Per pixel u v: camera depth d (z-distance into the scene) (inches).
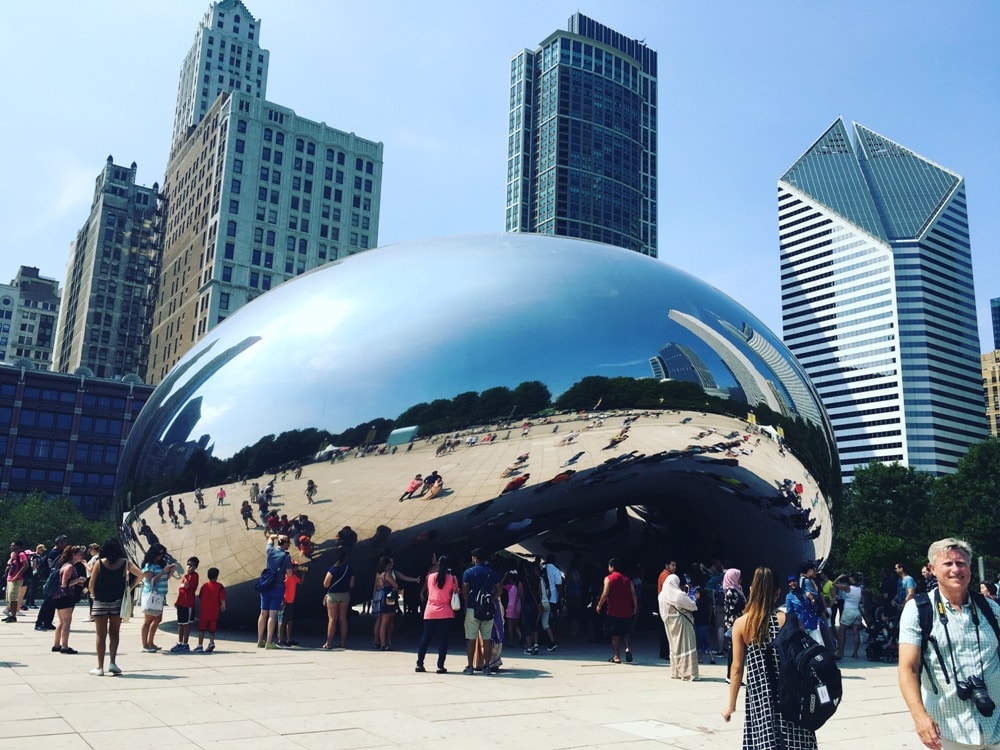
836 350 6565.0
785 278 7071.9
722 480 456.4
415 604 539.8
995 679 133.9
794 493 477.7
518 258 436.5
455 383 390.9
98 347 4365.2
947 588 138.6
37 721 231.9
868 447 6220.5
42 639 437.4
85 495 3075.8
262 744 210.7
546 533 587.8
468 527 412.2
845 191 6879.9
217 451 409.7
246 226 3639.3
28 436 3019.2
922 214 6530.5
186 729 225.6
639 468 421.7
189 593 392.5
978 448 2351.1
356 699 276.7
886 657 478.3
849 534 2476.6
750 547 512.1
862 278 6501.0
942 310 6323.8
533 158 7790.4
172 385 451.8
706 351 429.4
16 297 6614.2
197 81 5821.9
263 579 406.0
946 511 2354.8
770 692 160.6
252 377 414.3
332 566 420.8
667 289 443.8
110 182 4539.9
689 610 354.0
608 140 7736.2
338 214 3917.3
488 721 247.8
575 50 7736.2
